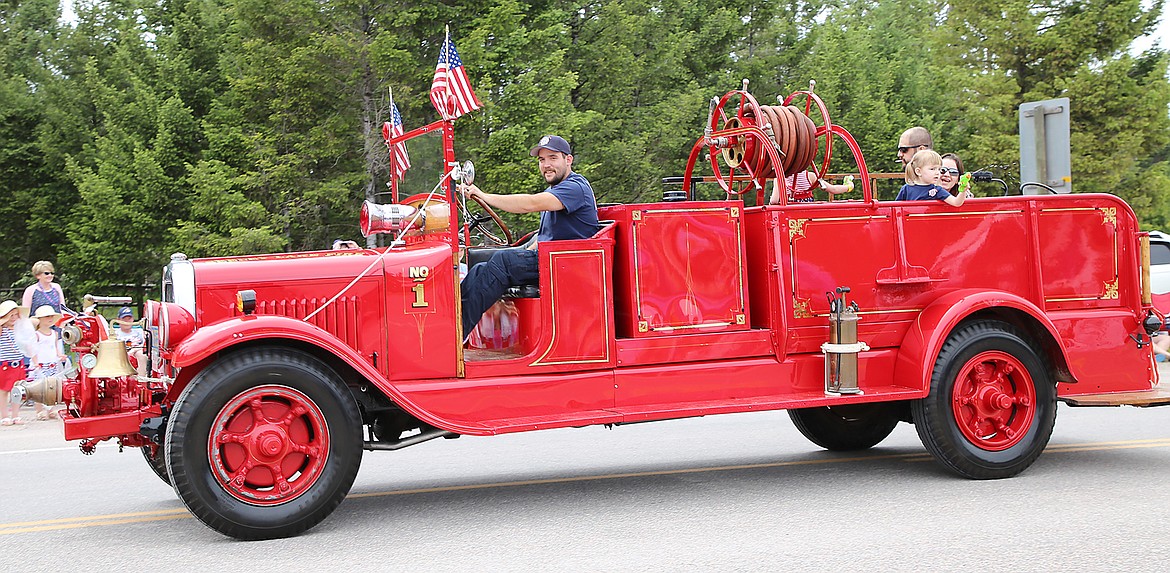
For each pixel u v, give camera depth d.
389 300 5.79
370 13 19.39
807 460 7.49
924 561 4.70
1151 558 4.70
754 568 4.66
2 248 26.95
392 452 8.53
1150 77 23.28
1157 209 25.55
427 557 5.02
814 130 6.73
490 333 6.62
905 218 6.60
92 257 22.77
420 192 6.46
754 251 6.53
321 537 5.47
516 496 6.51
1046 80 24.23
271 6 19.20
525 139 18.56
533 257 6.18
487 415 5.86
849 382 6.27
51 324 11.11
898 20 44.62
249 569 4.87
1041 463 7.08
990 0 24.33
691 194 7.48
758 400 6.23
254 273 5.68
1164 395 6.77
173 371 5.71
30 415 11.76
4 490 7.27
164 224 21.75
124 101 23.88
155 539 5.59
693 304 6.25
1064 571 4.51
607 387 6.06
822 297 6.44
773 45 29.33
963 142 27.17
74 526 6.01
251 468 5.30
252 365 5.27
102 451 9.09
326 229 20.69
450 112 5.90
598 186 22.95
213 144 20.33
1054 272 6.87
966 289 6.68
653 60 25.52
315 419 5.38
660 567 4.71
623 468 7.44
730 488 6.54
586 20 24.09
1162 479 6.47
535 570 4.73
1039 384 6.52
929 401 6.38
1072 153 23.67
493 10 18.98
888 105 28.48
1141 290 7.04
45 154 26.02
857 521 5.51
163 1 28.62
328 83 19.09
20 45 29.44
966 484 6.41
